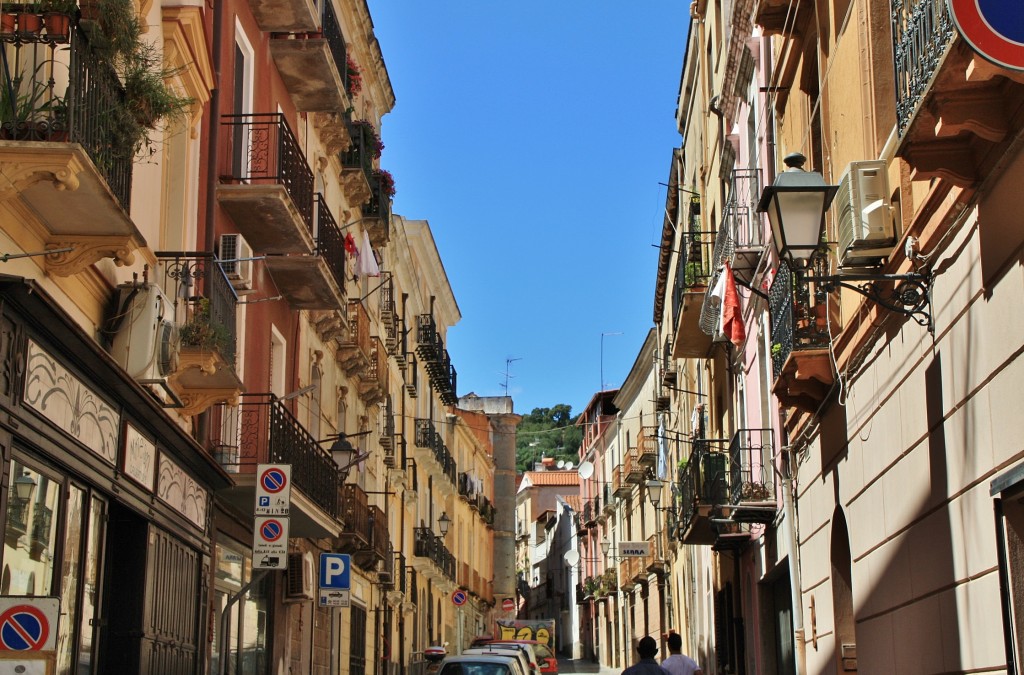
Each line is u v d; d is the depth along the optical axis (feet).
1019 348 25.29
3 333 26.45
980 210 27.50
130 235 31.07
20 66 28.89
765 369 62.44
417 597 127.95
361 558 88.02
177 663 42.37
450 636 158.10
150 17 40.45
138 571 38.14
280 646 62.95
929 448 32.24
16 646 20.25
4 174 26.17
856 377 40.60
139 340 35.63
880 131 35.35
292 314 66.39
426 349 130.11
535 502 311.88
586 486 216.74
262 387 58.85
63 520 31.60
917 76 26.53
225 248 48.62
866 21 36.06
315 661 72.79
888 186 33.91
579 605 236.63
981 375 27.81
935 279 31.32
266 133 59.11
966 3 21.79
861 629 40.68
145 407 36.73
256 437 52.60
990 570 27.50
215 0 49.06
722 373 82.53
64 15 26.84
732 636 80.07
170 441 40.42
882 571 37.63
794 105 49.37
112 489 35.27
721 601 87.04
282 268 60.03
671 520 117.50
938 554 31.58
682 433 101.60
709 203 88.58
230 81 52.65
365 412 93.56
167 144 43.83
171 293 41.14
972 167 27.22
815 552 48.93
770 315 47.39
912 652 34.27
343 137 76.95
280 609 63.21
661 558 132.26
